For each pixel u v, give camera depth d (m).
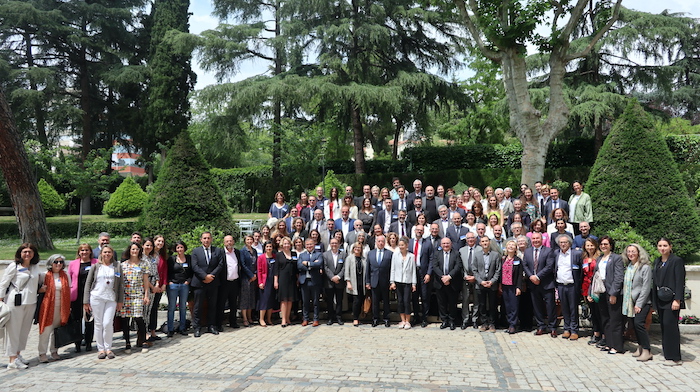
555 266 8.22
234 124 24.41
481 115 32.50
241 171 27.45
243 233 17.83
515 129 13.84
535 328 8.74
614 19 12.67
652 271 7.09
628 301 7.04
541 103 21.55
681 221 10.27
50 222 19.92
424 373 6.24
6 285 6.75
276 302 9.38
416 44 25.27
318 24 23.33
